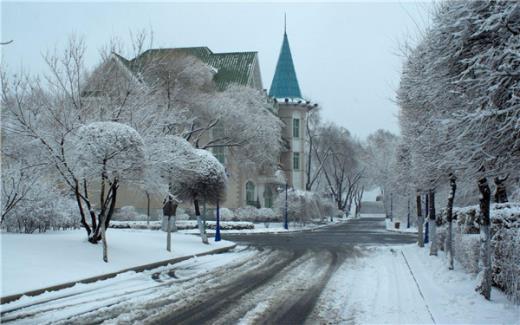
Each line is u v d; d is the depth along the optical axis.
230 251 23.41
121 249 16.95
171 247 20.31
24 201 18.38
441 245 22.22
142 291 11.94
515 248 9.70
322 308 10.14
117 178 15.88
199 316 9.34
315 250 24.19
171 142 18.69
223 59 56.59
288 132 61.66
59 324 8.53
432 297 10.77
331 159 87.56
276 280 14.16
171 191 22.09
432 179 14.77
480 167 7.69
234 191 49.53
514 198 19.05
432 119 9.01
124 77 18.94
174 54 32.56
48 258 13.45
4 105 16.02
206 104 34.59
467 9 7.26
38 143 15.83
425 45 10.47
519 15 6.89
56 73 17.16
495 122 7.00
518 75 6.79
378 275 15.24
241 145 37.97
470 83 7.63
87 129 14.72
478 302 9.86
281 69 63.91
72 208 21.73
